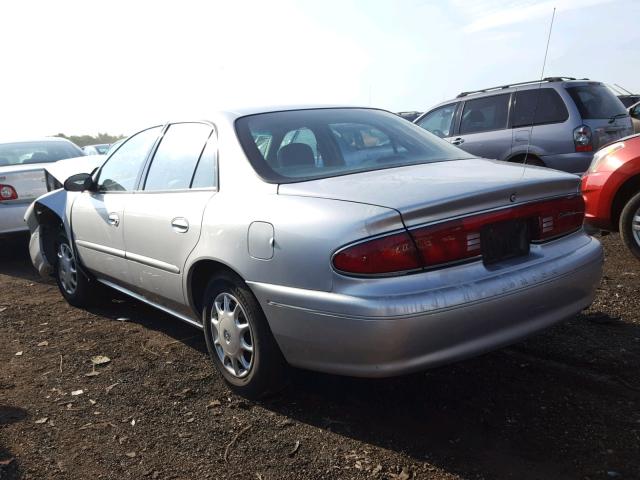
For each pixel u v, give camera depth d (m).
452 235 2.64
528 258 2.89
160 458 2.87
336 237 2.63
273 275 2.90
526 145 7.72
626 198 5.53
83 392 3.61
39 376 3.89
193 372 3.80
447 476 2.57
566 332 3.92
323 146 3.50
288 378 3.24
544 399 3.13
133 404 3.42
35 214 5.60
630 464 2.54
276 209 2.94
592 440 2.73
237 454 2.86
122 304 5.39
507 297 2.69
